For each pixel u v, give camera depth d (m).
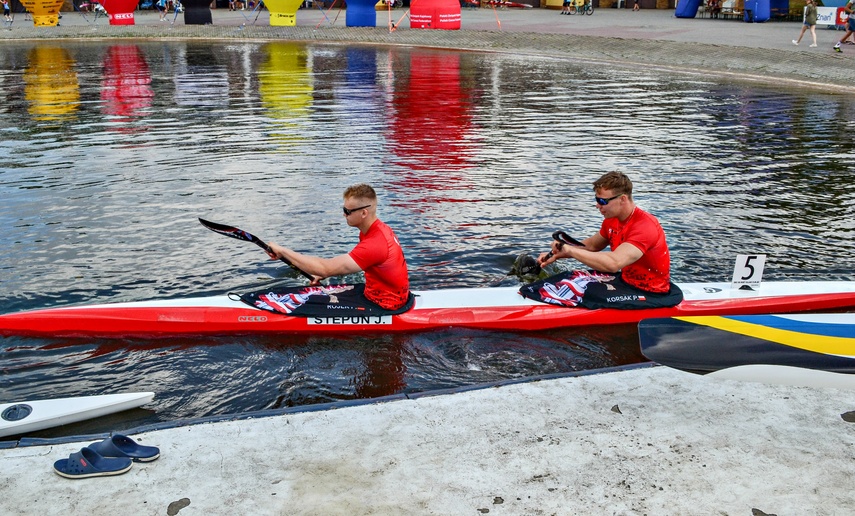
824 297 5.48
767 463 3.26
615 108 13.91
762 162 9.73
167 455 3.30
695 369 3.46
